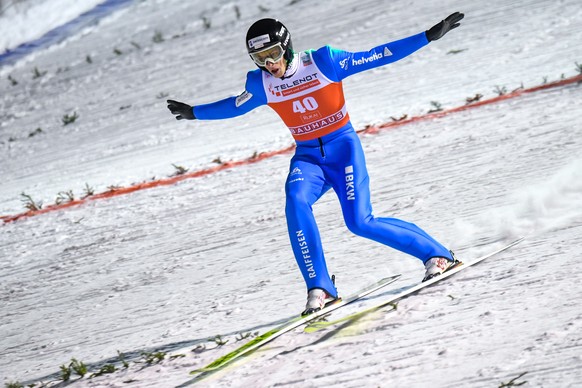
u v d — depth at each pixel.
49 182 44.62
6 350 20.16
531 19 49.12
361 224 15.24
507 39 46.31
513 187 20.91
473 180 22.94
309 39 60.44
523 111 30.58
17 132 62.56
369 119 37.97
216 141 43.94
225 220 27.73
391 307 14.79
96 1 98.94
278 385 12.76
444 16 55.88
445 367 11.73
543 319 12.40
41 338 20.28
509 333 12.25
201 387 13.53
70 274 26.39
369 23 60.19
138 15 91.75
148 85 64.94
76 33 90.62
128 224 31.56
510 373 10.99
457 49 47.66
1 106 72.44
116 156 46.97
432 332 13.12
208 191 33.31
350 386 11.98
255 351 14.59
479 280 14.88
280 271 19.77
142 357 16.17
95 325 19.97
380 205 23.20
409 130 33.38
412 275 16.66
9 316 23.42
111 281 24.03
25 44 91.50
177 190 35.09
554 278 13.93
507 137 27.17
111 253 27.69
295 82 15.34
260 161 36.38
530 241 16.42
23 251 31.77
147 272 23.81
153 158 43.84
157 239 27.84
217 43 71.44
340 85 15.52
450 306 14.01
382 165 28.64
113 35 86.69
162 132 50.25
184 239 26.69
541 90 33.53
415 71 45.97
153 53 74.94
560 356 11.09
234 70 60.94
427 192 23.11
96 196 38.03
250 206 28.75
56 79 76.31
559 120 27.47
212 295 19.41
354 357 13.04
